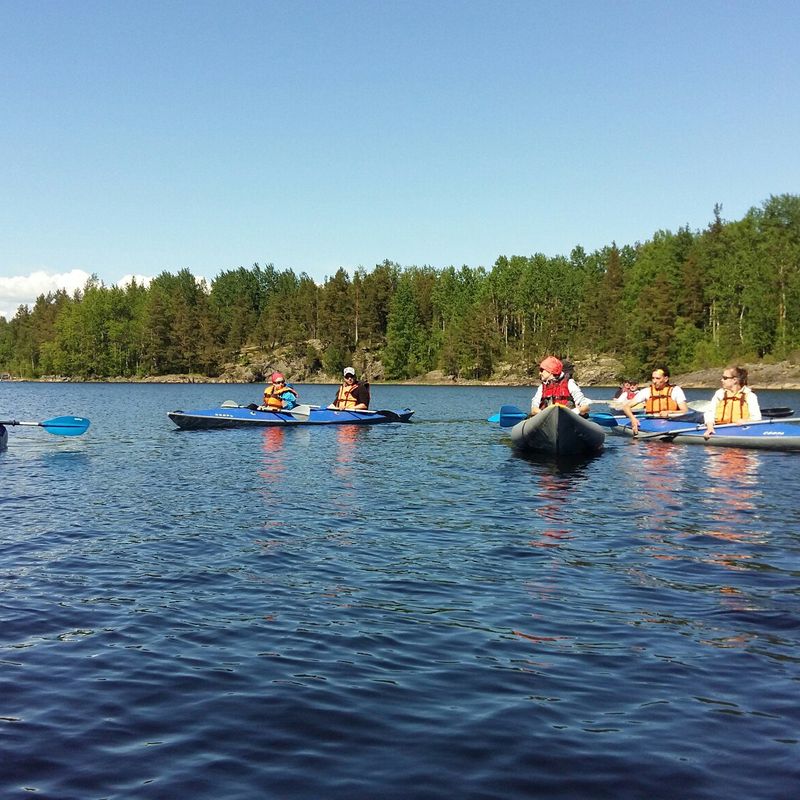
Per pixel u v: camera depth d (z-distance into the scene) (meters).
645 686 3.52
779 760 2.84
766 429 14.05
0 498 8.90
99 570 5.65
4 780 2.76
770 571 5.50
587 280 100.38
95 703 3.41
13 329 141.25
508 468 11.63
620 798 2.62
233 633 4.31
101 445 15.35
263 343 118.44
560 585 5.21
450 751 2.96
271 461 12.62
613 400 19.39
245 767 2.85
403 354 103.25
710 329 78.62
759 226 75.12
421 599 4.93
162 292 119.56
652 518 7.60
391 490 9.51
